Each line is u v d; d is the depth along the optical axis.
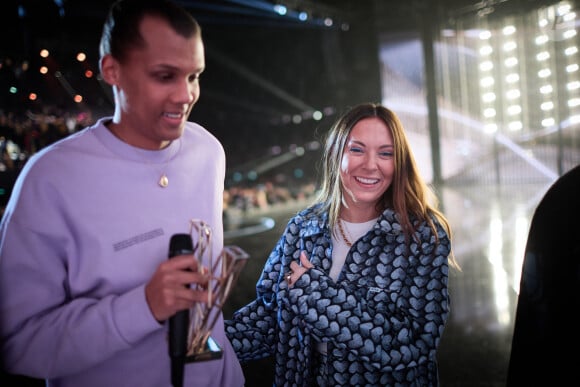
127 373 1.15
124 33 1.04
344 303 1.39
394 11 13.04
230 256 0.95
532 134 12.01
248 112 17.22
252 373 3.46
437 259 1.50
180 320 0.98
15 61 9.34
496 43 12.05
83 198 1.09
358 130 1.58
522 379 1.19
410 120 13.43
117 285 1.11
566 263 1.11
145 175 1.17
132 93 1.06
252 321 1.67
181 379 1.00
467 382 3.06
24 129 9.83
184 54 1.03
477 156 12.76
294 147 17.80
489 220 8.30
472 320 4.05
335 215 1.64
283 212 12.77
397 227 1.55
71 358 1.01
